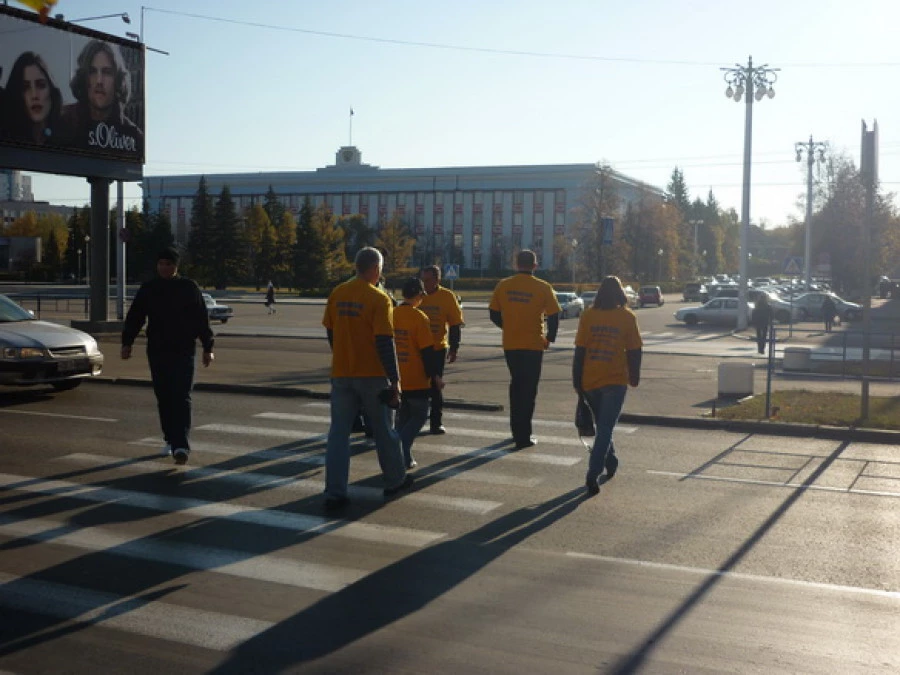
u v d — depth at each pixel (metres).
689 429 12.22
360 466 9.48
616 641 4.97
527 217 111.62
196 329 9.43
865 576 6.16
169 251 9.27
